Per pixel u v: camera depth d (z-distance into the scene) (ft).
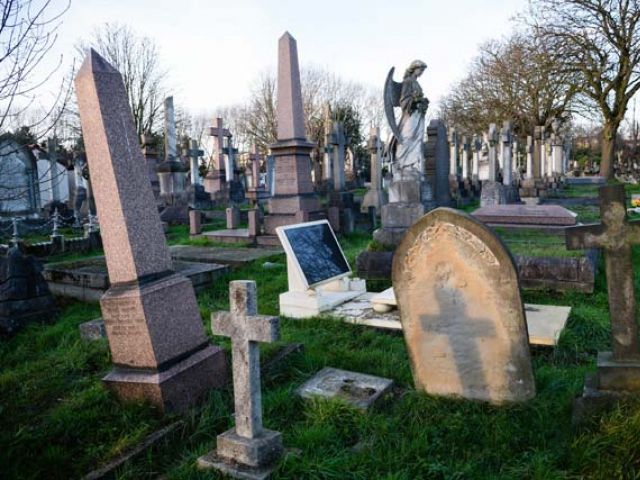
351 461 11.33
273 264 33.81
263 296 26.66
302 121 44.14
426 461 11.34
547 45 99.35
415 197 32.35
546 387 14.38
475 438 12.32
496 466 11.29
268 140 166.09
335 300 22.97
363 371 16.69
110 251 14.24
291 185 43.19
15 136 18.67
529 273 25.34
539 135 97.76
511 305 13.24
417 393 14.58
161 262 14.65
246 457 11.05
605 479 10.12
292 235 22.81
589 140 211.61
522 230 34.76
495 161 71.15
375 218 56.54
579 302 23.43
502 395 13.82
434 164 57.67
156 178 88.22
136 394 13.57
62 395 14.87
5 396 14.96
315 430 12.41
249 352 11.16
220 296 27.50
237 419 11.45
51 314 24.29
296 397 14.56
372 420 13.01
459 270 13.78
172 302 14.32
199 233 48.96
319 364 17.08
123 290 13.91
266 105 167.02
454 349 14.24
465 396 14.30
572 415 12.16
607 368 11.98
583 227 12.34
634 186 106.42
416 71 38.37
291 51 43.01
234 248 41.63
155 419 13.12
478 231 13.29
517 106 127.03
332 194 55.16
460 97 153.38
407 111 38.45
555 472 10.51
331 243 24.58
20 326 22.81
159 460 11.98
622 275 12.04
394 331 20.25
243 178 124.67
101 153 13.96
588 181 122.42
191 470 11.18
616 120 98.84
